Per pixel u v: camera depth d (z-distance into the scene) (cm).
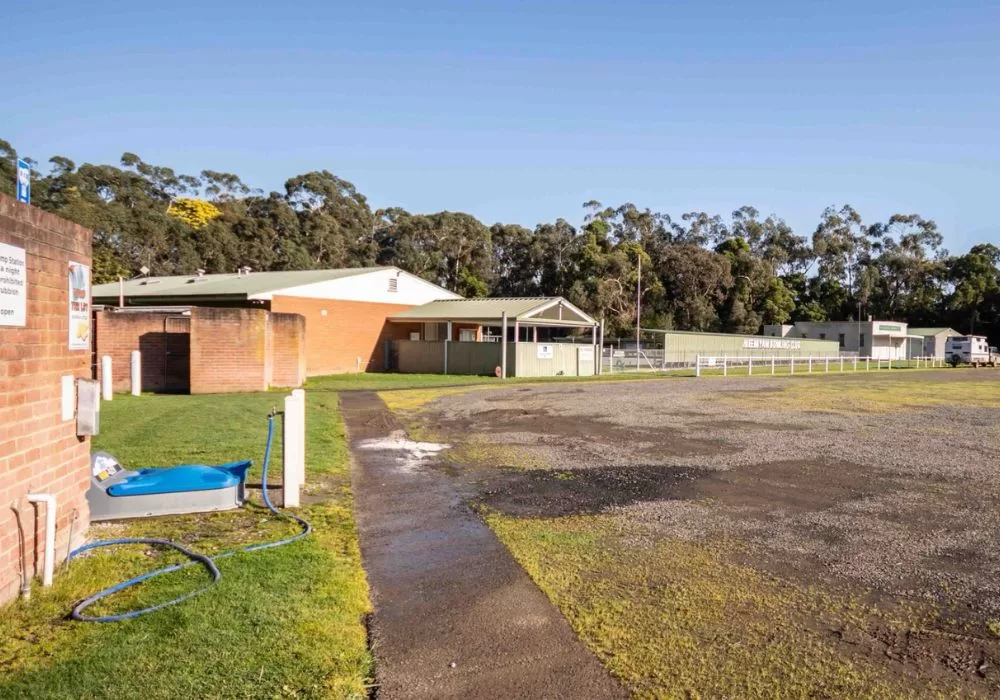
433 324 3619
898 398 2139
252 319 2008
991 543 621
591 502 770
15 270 422
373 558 574
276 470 891
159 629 408
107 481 662
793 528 667
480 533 648
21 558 438
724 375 3462
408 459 1024
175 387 2019
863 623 447
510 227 8725
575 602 479
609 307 6525
